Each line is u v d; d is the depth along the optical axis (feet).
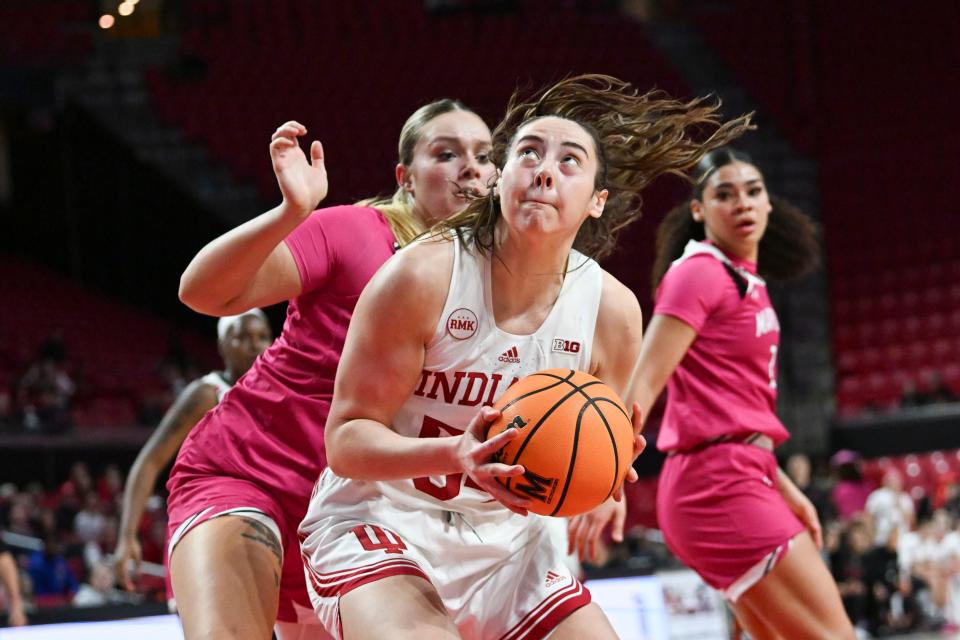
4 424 114.73
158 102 163.12
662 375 34.14
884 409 131.75
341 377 22.77
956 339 139.95
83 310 153.17
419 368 22.93
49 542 79.25
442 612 22.27
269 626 24.54
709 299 34.53
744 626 35.73
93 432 116.78
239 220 151.33
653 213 146.41
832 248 152.87
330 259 26.55
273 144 23.04
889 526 90.12
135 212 159.94
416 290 22.41
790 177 161.99
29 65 163.22
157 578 69.72
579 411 21.04
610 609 52.85
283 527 26.43
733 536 34.12
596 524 32.27
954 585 90.43
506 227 22.79
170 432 43.42
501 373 23.08
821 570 33.71
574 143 22.16
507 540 24.64
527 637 23.93
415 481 23.99
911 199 156.66
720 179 36.27
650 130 24.62
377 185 150.00
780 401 132.16
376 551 23.20
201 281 23.89
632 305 24.35
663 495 36.22
